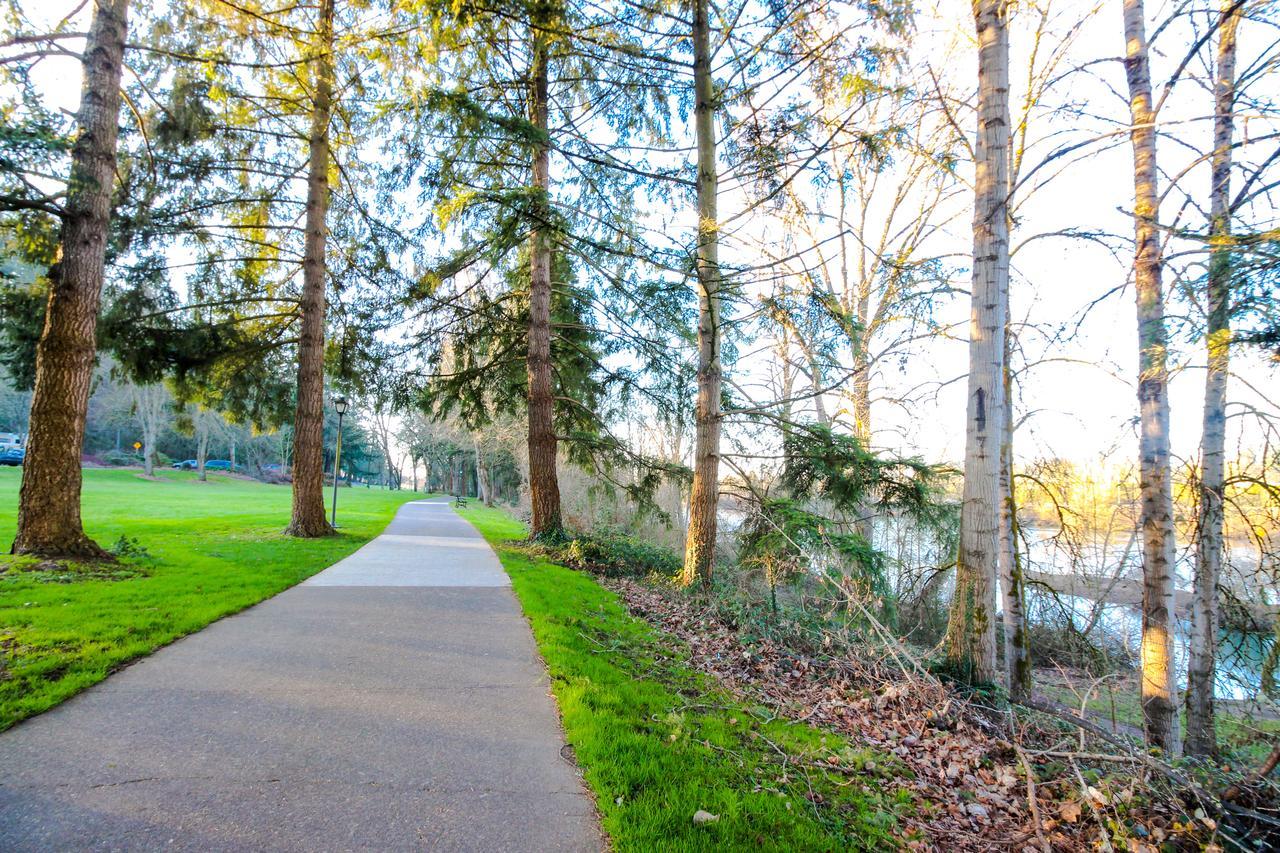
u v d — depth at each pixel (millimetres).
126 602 5711
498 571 9281
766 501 9312
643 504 13789
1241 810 3314
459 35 8578
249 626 5434
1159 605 6180
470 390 13828
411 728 3574
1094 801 3434
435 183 9141
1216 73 6617
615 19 9180
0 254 9602
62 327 7488
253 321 12789
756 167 8906
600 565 11352
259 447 56219
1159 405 6316
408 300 12914
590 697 4219
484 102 10688
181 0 9641
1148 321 6121
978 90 6082
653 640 6445
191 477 46250
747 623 7195
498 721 3766
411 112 8953
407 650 5031
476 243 12328
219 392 12930
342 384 13859
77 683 3768
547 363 12859
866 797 3463
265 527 13398
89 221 7707
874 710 5125
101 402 46812
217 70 10078
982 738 4637
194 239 11641
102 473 38812
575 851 2525
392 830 2562
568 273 13883
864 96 7324
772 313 8523
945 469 8484
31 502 7254
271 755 3129
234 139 11680
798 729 4441
